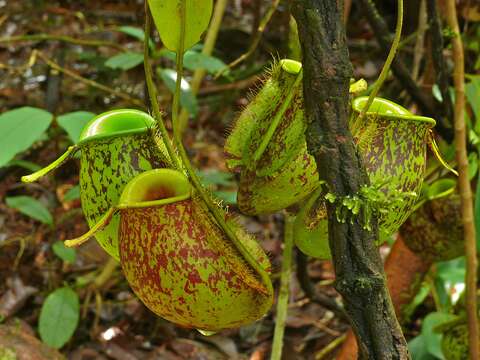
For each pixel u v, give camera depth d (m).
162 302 0.33
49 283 0.85
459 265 0.78
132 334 0.80
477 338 0.50
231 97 1.23
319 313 0.85
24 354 0.64
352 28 1.36
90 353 0.75
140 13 1.49
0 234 0.95
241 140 0.36
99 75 1.24
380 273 0.27
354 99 0.37
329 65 0.26
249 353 0.79
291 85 0.34
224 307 0.33
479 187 0.52
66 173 1.07
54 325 0.69
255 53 1.26
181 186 0.33
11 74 1.33
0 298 0.81
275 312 0.85
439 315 0.70
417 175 0.36
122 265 0.34
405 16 0.97
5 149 0.61
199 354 0.76
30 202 0.78
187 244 0.32
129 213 0.33
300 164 0.34
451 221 0.59
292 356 0.77
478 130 0.60
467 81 0.76
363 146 0.35
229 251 0.32
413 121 0.35
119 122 0.36
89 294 0.81
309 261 0.95
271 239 0.96
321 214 0.35
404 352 0.28
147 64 0.30
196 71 0.87
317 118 0.26
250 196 0.36
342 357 0.63
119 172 0.35
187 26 0.29
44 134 0.90
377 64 1.29
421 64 0.93
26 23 1.48
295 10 0.26
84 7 1.54
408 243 0.63
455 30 0.49
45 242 0.93
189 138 1.18
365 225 0.27
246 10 1.52
